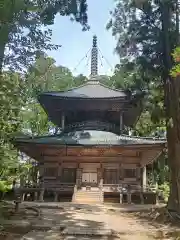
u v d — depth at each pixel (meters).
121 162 37.06
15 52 11.98
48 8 12.98
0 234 12.50
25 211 19.86
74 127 41.16
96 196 31.27
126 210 24.05
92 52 48.22
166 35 22.17
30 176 42.75
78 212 21.86
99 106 39.66
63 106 39.88
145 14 23.05
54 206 24.19
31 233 13.30
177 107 21.05
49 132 51.91
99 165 37.53
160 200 35.66
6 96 16.39
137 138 37.75
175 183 20.53
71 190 33.06
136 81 24.56
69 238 12.52
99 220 18.44
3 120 18.98
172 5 21.98
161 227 16.86
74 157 37.91
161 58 22.80
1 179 23.03
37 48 12.24
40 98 37.53
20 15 11.20
